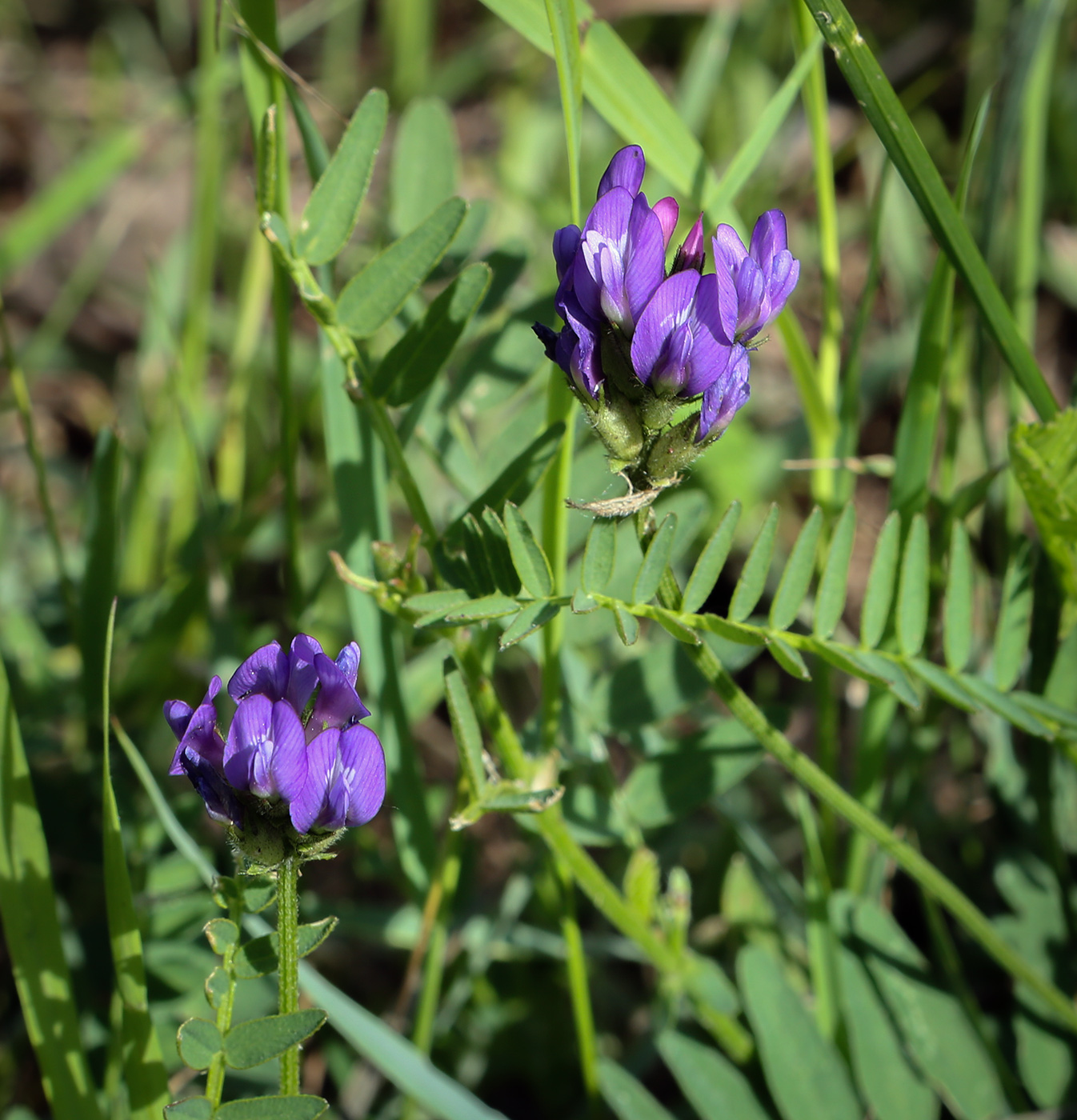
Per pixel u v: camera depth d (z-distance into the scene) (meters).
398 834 0.36
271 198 0.32
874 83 0.32
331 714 0.29
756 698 0.44
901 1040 0.35
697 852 0.42
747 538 0.45
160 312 0.42
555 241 0.30
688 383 0.29
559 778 0.37
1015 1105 0.36
